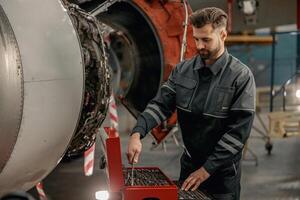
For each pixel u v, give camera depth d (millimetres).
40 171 2816
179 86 3135
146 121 3082
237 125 2936
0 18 2494
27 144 2611
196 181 2865
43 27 2625
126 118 11391
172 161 7277
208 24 2877
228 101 2998
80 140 3195
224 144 2918
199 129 3119
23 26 2555
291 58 17469
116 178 2523
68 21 2777
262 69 16359
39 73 2566
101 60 3145
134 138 2965
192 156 3229
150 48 5180
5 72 2465
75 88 2746
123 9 4773
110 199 2539
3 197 2418
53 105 2645
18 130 2547
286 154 7891
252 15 6301
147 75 5395
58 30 2691
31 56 2547
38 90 2570
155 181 2740
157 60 5145
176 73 3193
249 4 6129
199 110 3072
